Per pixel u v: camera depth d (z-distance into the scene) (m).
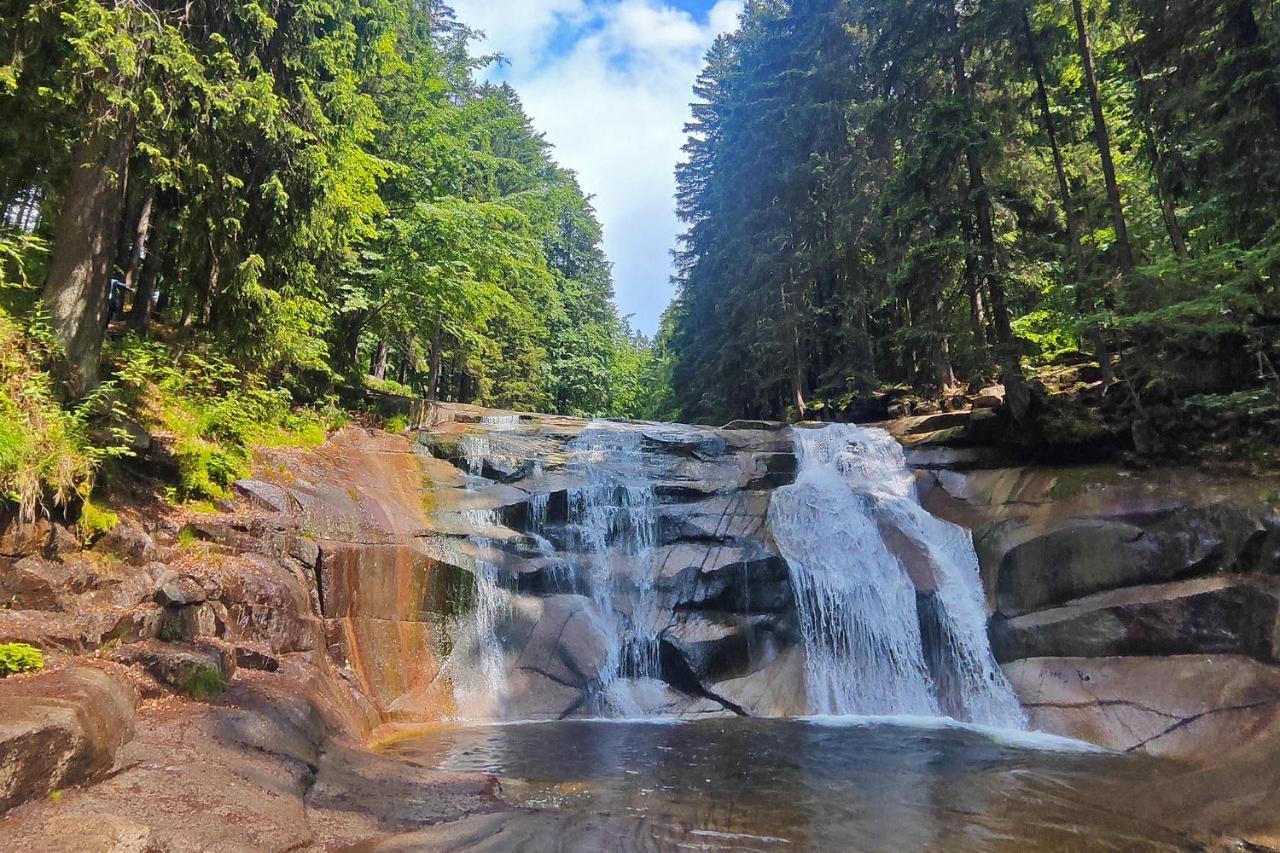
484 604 12.96
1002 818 6.83
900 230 16.45
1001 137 15.84
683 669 12.90
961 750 9.62
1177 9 13.45
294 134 11.02
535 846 5.66
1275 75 11.61
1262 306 11.92
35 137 9.93
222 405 11.92
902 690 12.84
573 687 12.33
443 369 36.75
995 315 15.04
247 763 5.87
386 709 10.80
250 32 10.64
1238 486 11.60
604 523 15.36
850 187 26.08
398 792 6.67
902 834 6.39
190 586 8.05
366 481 13.98
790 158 29.19
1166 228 17.38
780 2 33.75
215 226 11.31
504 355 37.44
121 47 8.25
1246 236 12.92
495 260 21.52
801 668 13.23
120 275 14.98
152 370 11.16
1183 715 9.58
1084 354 18.14
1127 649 10.88
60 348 8.71
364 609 11.42
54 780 4.30
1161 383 13.53
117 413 9.15
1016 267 14.83
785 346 28.36
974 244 14.73
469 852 5.38
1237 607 10.10
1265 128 12.07
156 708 6.27
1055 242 14.80
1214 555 10.91
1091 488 13.41
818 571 14.39
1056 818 6.85
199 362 12.41
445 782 7.22
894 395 23.25
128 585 7.52
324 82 12.64
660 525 15.32
